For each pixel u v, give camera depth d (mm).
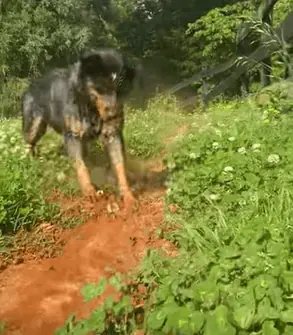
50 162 1712
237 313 619
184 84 4398
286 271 684
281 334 609
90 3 10125
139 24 11078
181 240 1052
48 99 1817
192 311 662
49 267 1130
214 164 1392
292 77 2258
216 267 734
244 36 2939
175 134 2365
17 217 1312
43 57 7562
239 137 1636
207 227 1002
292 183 1145
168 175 1570
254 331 622
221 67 3727
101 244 1196
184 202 1244
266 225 885
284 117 1915
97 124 1504
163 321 663
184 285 736
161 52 9461
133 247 1150
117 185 1471
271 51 2557
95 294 770
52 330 888
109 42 9656
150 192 1502
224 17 6277
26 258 1188
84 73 1463
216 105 3305
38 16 7566
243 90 3285
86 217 1367
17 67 7582
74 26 8008
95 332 720
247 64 3002
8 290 1051
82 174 1511
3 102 7316
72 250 1200
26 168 1669
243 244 818
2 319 937
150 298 770
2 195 1339
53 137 2072
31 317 935
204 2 10234
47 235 1276
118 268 1068
